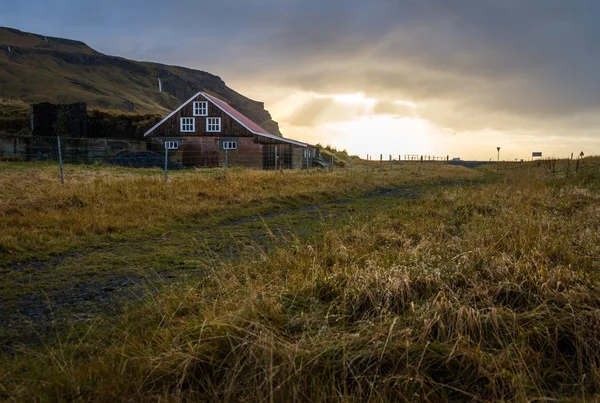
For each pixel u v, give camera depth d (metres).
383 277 4.11
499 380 2.89
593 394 2.83
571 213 7.96
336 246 5.47
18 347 3.58
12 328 4.00
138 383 2.81
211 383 2.89
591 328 3.30
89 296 4.88
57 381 2.79
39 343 3.67
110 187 12.32
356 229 7.20
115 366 3.02
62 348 3.46
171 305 4.16
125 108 154.25
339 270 4.47
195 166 34.09
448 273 4.25
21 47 192.00
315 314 3.62
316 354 3.06
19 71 163.62
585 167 23.86
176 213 10.08
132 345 3.31
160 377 2.91
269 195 13.23
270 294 3.96
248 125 38.12
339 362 3.00
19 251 6.75
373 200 14.80
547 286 3.80
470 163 68.31
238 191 13.48
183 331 3.40
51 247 7.07
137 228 8.70
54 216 8.84
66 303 4.66
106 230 8.38
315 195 14.54
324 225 8.48
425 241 5.57
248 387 2.83
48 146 31.22
